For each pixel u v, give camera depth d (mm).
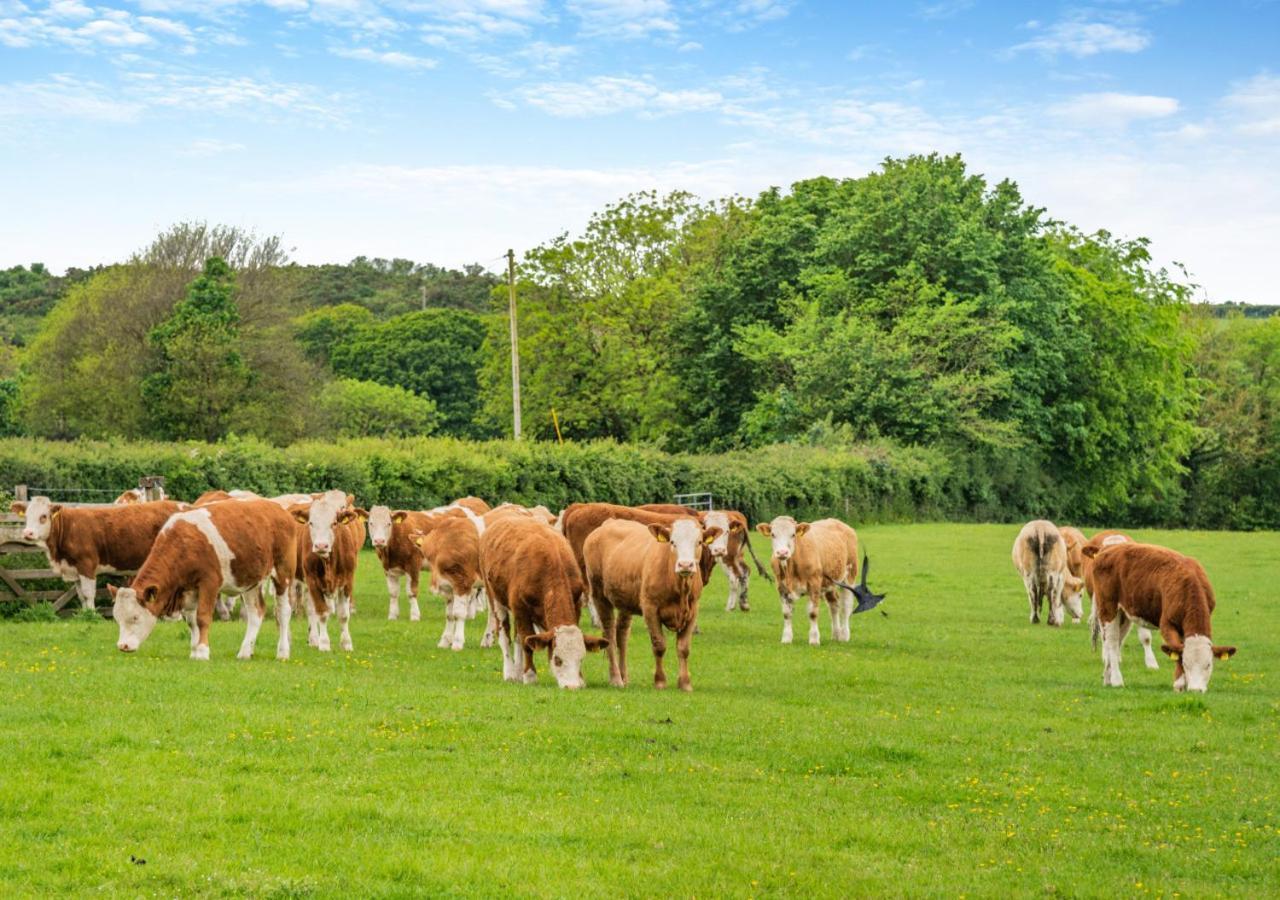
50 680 14781
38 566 23203
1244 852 10594
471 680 16812
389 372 97625
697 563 16531
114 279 70562
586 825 10344
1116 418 70812
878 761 13125
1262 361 94625
